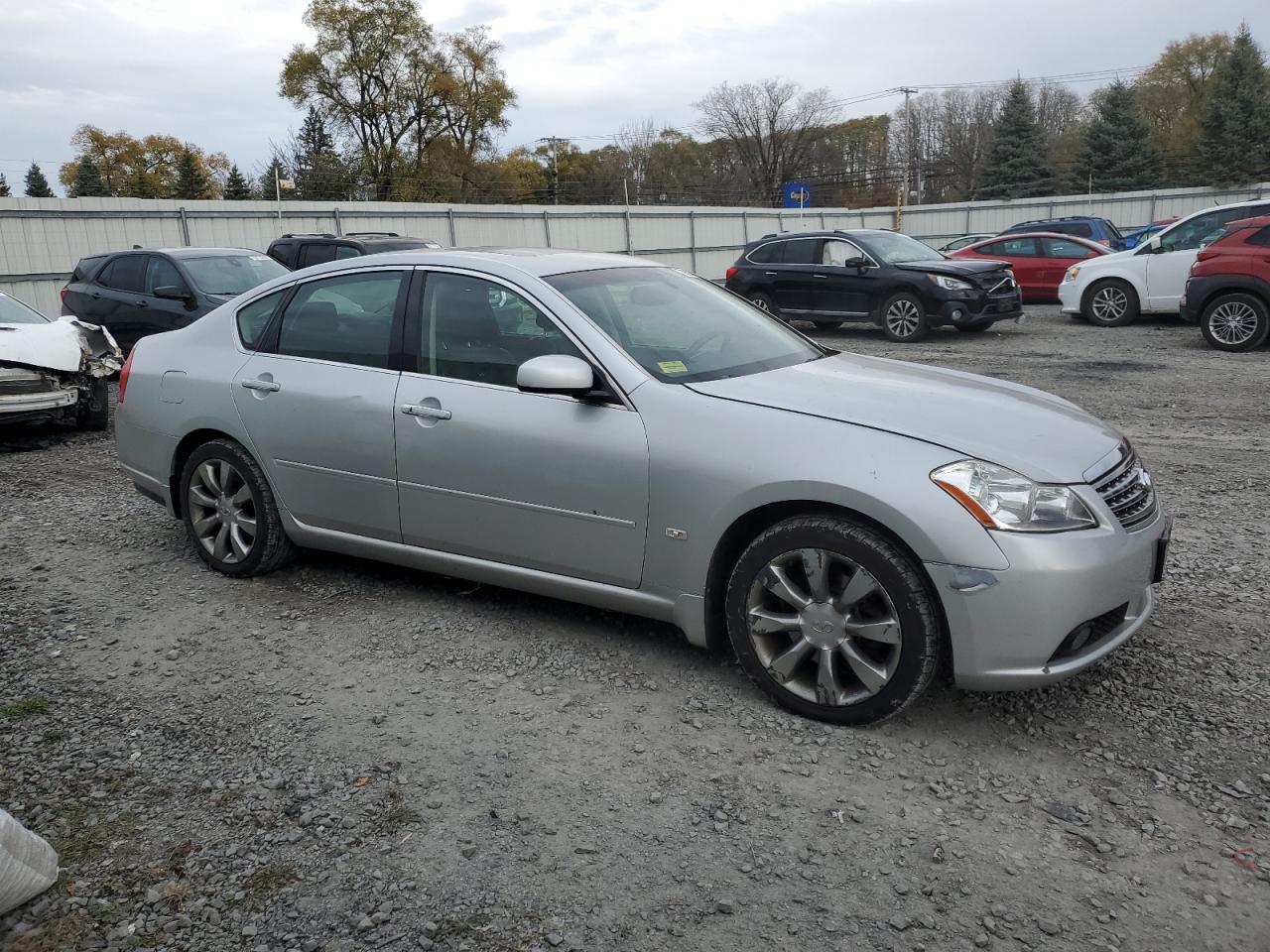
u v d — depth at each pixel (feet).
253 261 41.29
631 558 12.13
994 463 10.42
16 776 10.34
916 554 10.30
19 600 15.33
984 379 14.07
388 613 14.58
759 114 234.17
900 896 8.38
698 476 11.43
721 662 12.76
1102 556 10.34
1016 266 65.05
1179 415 28.68
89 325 30.42
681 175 240.32
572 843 9.11
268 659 13.10
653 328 13.35
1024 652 10.17
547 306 12.98
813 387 12.25
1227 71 165.68
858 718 10.96
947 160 239.30
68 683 12.47
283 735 11.12
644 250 112.57
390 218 92.58
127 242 75.92
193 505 16.40
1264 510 19.33
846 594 10.77
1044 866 8.76
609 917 8.14
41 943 7.91
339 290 14.99
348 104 161.79
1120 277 51.42
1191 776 10.12
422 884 8.58
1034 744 10.78
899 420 11.11
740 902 8.30
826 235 52.44
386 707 11.74
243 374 15.48
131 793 10.02
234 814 9.64
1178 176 176.65
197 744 10.97
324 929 8.05
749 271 54.03
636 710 11.59
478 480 13.06
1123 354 41.32
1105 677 12.28
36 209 70.44
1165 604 14.60
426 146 166.81
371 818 9.53
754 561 11.29
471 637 13.67
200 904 8.36
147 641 13.76
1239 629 13.66
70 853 9.06
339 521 14.73
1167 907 8.22
